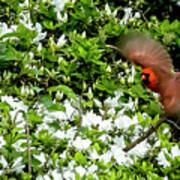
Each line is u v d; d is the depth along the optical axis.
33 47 7.84
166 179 6.75
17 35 7.55
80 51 7.88
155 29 9.71
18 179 6.08
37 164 6.35
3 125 6.45
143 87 8.59
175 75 6.50
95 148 6.68
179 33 9.74
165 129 7.73
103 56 9.15
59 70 8.00
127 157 7.05
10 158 6.16
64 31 8.67
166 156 7.05
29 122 6.64
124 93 8.47
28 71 7.20
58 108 6.30
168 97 6.27
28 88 7.55
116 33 8.97
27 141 6.05
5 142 6.14
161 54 6.97
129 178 6.47
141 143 7.29
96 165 6.39
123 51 7.13
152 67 6.62
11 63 7.25
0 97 7.06
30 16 8.73
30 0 8.67
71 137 6.71
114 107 7.75
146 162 7.31
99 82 8.20
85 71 8.16
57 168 6.32
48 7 8.82
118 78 8.38
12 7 8.72
